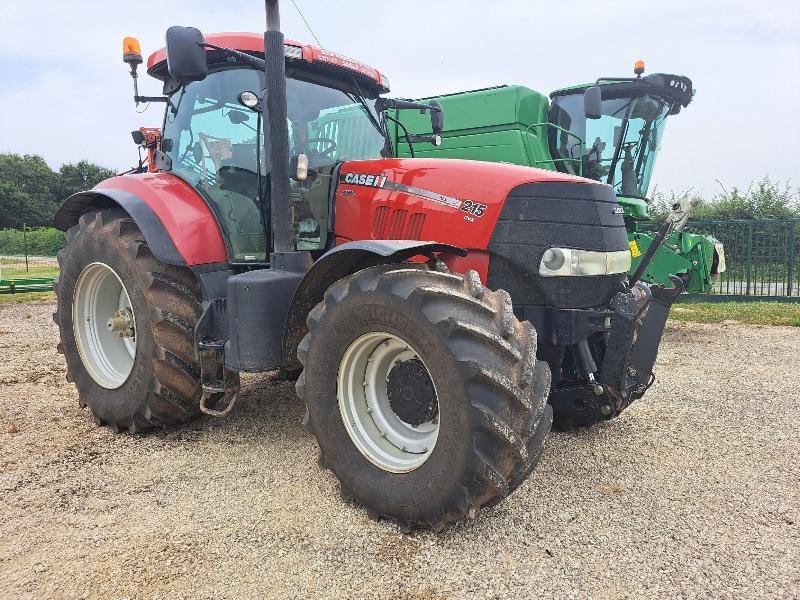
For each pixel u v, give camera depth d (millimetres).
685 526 2527
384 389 2729
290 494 2818
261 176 3566
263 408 4117
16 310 9500
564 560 2264
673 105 8141
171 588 2098
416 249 2541
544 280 3000
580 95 7691
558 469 3127
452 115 6918
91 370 3846
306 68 3744
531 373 2264
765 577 2162
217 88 3678
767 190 16172
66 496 2812
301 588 2098
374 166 3486
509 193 3021
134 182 3785
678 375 5301
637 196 8094
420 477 2375
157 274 3402
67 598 2049
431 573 2182
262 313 3061
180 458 3271
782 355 6172
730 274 13195
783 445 3504
